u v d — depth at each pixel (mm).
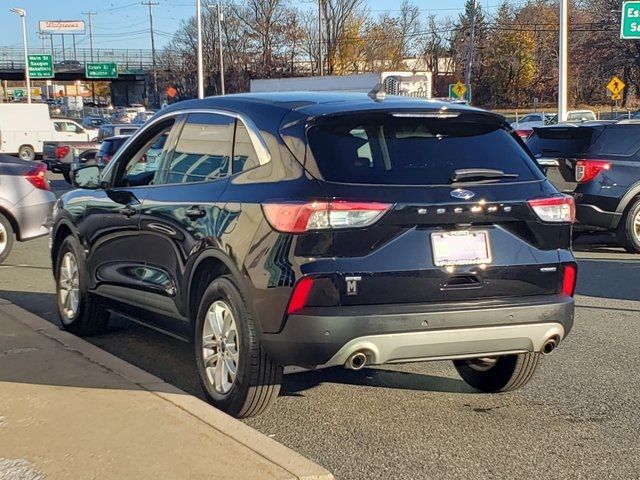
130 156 6613
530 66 74688
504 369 5578
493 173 4812
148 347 6938
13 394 5102
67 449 4242
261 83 35812
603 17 57281
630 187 11883
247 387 4781
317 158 4617
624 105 67312
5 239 11086
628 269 10797
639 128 11969
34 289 9438
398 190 4543
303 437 4898
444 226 4617
